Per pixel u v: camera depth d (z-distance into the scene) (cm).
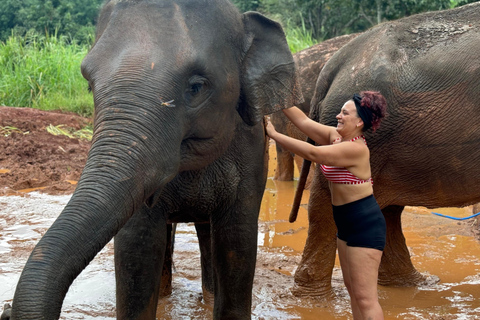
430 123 392
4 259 470
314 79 733
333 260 432
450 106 389
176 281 452
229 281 323
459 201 410
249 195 322
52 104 1272
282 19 2017
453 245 543
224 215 320
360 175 309
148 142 227
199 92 258
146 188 226
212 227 326
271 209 690
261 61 296
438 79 391
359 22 1938
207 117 265
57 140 977
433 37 409
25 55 1398
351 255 312
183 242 552
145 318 305
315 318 387
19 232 549
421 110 393
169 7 256
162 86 236
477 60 386
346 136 311
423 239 561
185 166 273
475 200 408
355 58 423
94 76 239
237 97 286
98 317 374
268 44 300
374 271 311
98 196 208
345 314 396
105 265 475
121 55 239
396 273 449
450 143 392
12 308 185
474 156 390
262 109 296
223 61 269
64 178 776
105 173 213
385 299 423
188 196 308
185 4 262
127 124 224
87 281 437
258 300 414
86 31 2561
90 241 202
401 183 415
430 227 601
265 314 391
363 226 309
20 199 677
